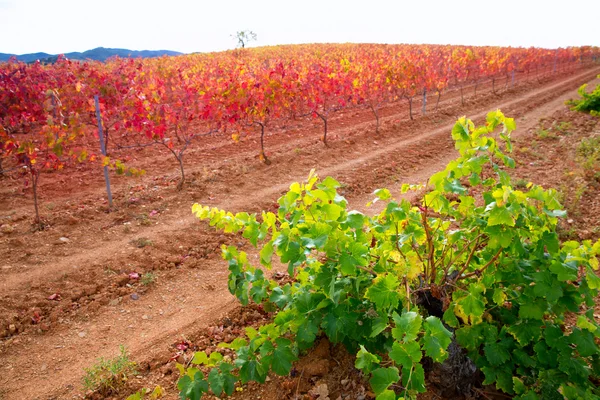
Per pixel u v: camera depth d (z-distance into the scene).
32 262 5.16
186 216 6.61
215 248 5.69
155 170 8.74
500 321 3.23
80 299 4.51
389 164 9.13
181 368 2.80
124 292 4.68
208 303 4.50
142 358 3.67
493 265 3.03
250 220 3.13
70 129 6.80
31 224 6.12
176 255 5.46
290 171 8.73
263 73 11.88
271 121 13.31
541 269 2.80
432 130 12.45
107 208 6.74
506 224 2.68
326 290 2.90
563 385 2.65
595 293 2.82
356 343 3.13
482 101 17.09
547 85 22.80
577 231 5.58
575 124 12.23
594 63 38.94
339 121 13.62
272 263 5.25
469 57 20.34
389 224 3.03
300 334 2.91
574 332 2.75
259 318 4.14
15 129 10.51
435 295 3.03
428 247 3.06
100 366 3.52
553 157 9.02
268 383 3.22
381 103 16.59
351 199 7.37
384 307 2.60
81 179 8.15
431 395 2.95
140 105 8.02
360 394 3.01
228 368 2.80
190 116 9.73
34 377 3.51
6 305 4.33
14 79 9.50
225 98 9.68
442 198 2.95
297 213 2.83
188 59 29.14
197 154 9.84
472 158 2.95
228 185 7.84
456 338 2.90
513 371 3.04
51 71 12.61
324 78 12.86
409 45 49.62
